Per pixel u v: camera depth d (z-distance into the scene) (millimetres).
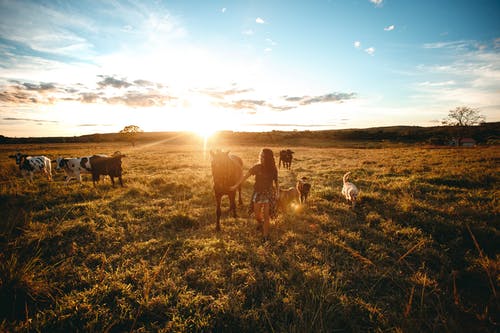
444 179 9250
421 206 6027
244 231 5016
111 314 2740
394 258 3936
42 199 7156
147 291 2920
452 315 2658
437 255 3893
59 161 9484
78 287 3307
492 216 5262
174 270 3596
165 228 5234
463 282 3314
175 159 20828
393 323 2584
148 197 7723
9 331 2479
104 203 6809
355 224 5316
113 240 4660
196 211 6293
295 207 6348
